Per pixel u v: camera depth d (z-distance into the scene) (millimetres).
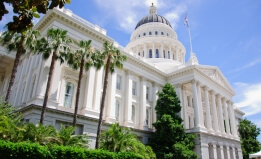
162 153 31266
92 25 33031
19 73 35438
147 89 42719
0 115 17062
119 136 21656
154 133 35062
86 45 25281
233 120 53312
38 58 29234
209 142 38938
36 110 23734
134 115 38156
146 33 69625
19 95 30953
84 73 30953
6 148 13000
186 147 32469
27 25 5312
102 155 17078
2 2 4867
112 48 26453
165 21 75938
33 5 5121
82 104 29250
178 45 65750
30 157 13586
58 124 25578
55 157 14680
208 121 41875
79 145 18859
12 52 35969
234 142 49031
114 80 35125
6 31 23281
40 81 25391
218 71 51156
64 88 28344
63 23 29000
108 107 32656
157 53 63594
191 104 48312
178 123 34812
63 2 5395
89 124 28047
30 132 16938
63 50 26625
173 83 44938
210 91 47906
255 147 58469
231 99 56469
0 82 40438
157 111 36500
